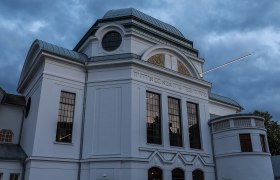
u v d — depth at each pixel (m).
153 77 25.45
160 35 29.12
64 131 22.38
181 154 24.75
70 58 23.70
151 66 25.06
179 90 27.11
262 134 26.64
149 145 23.09
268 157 26.03
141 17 30.20
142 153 22.39
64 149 21.75
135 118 22.91
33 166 20.19
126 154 21.62
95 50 25.94
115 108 23.12
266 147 26.39
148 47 27.12
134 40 26.39
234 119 26.86
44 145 21.02
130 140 21.95
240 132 26.27
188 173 24.58
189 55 30.81
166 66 27.12
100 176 21.22
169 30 31.66
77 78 23.98
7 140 25.19
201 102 28.67
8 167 20.88
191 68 28.83
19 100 26.95
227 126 27.09
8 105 26.14
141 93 24.08
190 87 28.23
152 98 25.11
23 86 28.31
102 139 22.44
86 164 21.91
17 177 21.14
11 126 25.66
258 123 26.88
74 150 22.14
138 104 23.52
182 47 30.94
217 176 26.58
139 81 24.23
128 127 22.38
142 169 21.84
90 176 21.38
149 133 23.86
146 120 23.86
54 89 22.64
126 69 24.09
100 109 23.31
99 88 23.91
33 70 24.70
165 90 25.97
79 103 23.53
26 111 25.97
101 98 23.61
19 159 21.23
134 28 27.78
